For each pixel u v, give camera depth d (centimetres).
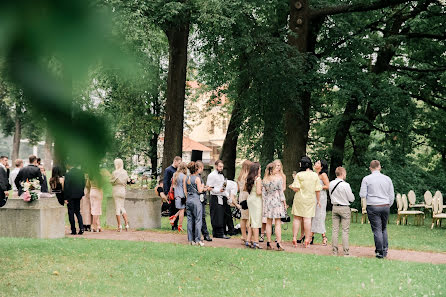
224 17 1712
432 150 3105
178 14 1234
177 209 1527
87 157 77
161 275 870
